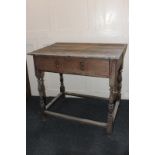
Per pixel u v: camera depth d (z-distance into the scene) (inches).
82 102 94.3
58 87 99.0
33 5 84.7
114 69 57.5
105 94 92.6
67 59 63.1
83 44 78.2
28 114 86.5
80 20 82.1
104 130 72.4
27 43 91.7
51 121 80.4
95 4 78.0
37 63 69.4
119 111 83.3
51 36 88.0
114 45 73.4
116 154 60.1
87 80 92.4
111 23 79.3
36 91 103.1
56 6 82.6
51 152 62.8
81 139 68.1
